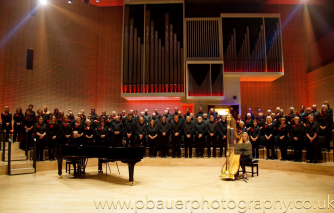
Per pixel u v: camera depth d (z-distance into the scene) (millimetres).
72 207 3992
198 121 8508
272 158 7926
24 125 7742
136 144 8680
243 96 11273
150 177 6367
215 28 10508
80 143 6879
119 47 11422
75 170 6707
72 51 10648
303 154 7742
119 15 11523
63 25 10516
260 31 10375
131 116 8398
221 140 8523
